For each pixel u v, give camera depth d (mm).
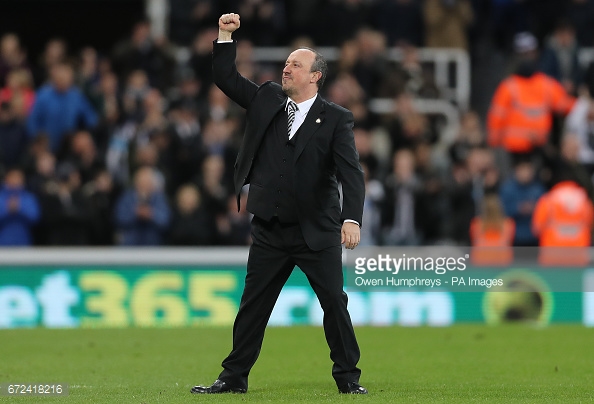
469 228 54219
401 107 58156
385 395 27266
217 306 47469
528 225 53812
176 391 27891
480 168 54688
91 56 57688
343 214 25688
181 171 54594
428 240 54312
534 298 48656
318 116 26078
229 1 62656
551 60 62750
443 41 65062
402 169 54375
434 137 59875
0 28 68500
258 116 26359
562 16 66625
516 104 58844
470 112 59812
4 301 46562
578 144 57656
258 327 26875
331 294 26062
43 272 46719
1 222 51188
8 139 55312
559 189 52875
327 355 37625
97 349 38875
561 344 41000
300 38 62688
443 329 45750
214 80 26641
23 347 39312
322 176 26094
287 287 47250
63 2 68438
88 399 26406
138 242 51844
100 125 55781
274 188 26125
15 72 56875
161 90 59094
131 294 47125
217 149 54906
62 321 46750
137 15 68938
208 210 52500
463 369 34125
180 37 63312
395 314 47594
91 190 52562
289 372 33312
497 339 42531
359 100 57625
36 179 51844
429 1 65062
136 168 53156
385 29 64438
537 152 58875
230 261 47562
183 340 41562
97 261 47000
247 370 27141
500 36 67250
